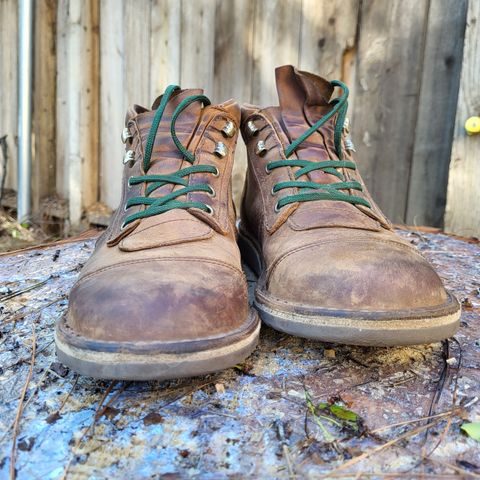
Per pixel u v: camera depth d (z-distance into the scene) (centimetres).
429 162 76
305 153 40
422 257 33
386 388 29
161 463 23
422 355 33
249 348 28
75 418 26
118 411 27
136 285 27
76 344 25
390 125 79
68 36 100
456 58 72
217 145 39
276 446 24
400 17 76
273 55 86
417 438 24
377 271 29
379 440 24
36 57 106
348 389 29
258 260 42
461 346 34
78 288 29
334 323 29
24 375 30
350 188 39
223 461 23
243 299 30
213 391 28
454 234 69
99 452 24
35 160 110
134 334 25
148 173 37
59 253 58
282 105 43
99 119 103
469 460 23
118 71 99
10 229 107
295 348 34
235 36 88
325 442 24
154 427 25
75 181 102
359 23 79
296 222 36
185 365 25
